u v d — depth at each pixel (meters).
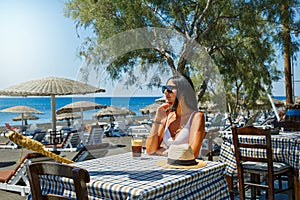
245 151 3.56
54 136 7.40
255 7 5.54
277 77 6.62
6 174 4.84
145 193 1.53
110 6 5.45
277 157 3.39
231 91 6.26
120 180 1.73
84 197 1.35
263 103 6.72
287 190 3.23
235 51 5.91
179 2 5.61
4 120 25.98
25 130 12.34
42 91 6.85
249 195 3.86
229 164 3.60
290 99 6.46
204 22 5.76
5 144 10.71
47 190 1.93
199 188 1.87
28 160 4.54
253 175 3.62
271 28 6.02
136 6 5.39
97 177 1.80
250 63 5.98
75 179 1.36
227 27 5.82
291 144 3.28
